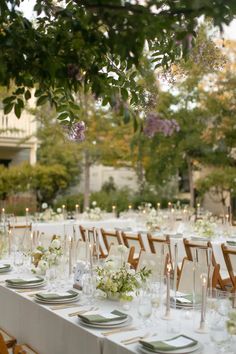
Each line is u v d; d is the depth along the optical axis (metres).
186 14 2.03
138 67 2.21
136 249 7.71
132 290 3.72
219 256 7.27
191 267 4.70
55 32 2.58
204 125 14.53
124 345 2.78
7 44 2.39
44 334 3.55
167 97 14.05
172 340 2.81
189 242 7.16
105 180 20.84
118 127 14.90
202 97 14.16
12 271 4.84
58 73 2.53
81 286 4.05
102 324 3.09
